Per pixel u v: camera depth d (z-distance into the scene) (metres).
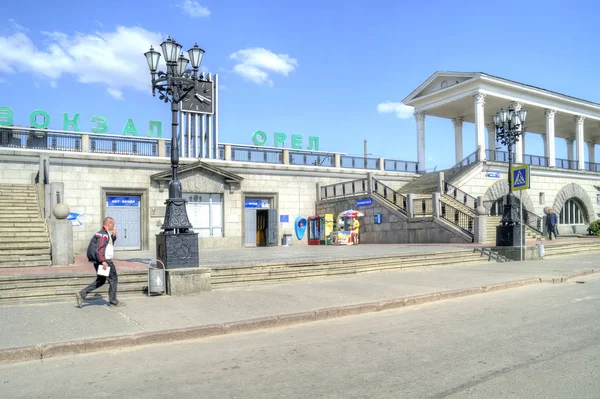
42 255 13.80
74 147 23.55
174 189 10.95
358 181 28.19
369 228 26.78
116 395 4.78
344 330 7.63
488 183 31.27
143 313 8.34
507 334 7.03
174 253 10.56
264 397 4.60
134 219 24.75
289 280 12.75
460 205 25.20
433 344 6.52
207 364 5.83
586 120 41.72
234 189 27.56
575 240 25.11
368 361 5.76
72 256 13.80
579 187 37.66
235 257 16.98
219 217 27.27
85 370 5.68
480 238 20.92
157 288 10.10
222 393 4.75
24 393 4.90
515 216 18.59
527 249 18.48
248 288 11.33
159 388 4.96
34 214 17.11
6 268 12.80
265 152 29.34
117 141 24.53
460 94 34.03
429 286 11.55
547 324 7.68
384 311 9.28
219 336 7.37
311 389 4.80
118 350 6.58
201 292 10.60
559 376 5.03
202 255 18.80
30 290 9.99
